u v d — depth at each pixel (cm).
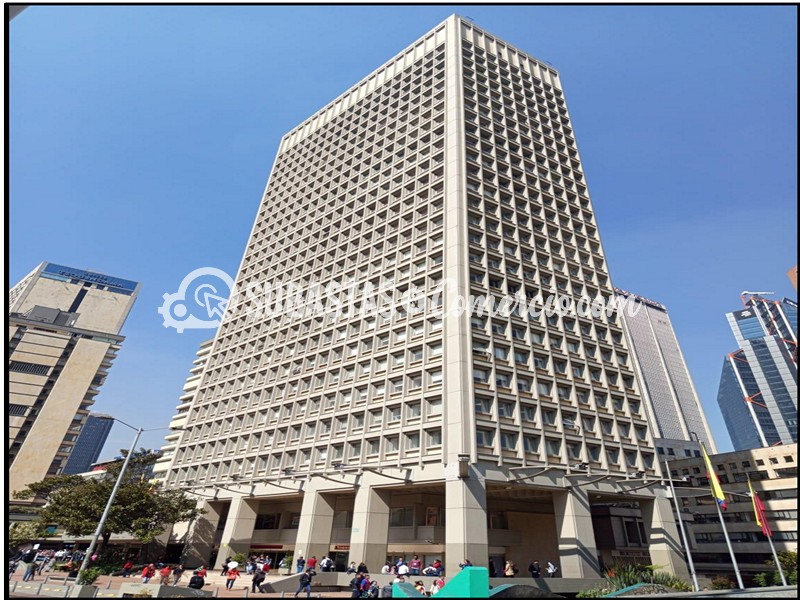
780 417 16500
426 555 3959
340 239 6138
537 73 7794
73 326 10831
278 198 8006
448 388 3856
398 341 4569
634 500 4338
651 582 3153
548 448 3947
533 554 4253
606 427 4441
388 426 4094
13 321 9800
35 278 11338
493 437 3719
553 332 4759
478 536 3225
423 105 6606
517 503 4422
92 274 12094
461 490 3328
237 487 4962
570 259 5597
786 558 4341
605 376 4791
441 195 5275
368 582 2720
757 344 18162
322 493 4244
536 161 6406
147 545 5222
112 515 4266
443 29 7312
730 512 8188
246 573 3734
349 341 4997
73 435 9300
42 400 9344
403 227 5422
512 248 5162
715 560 8050
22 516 7662
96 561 4084
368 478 3909
